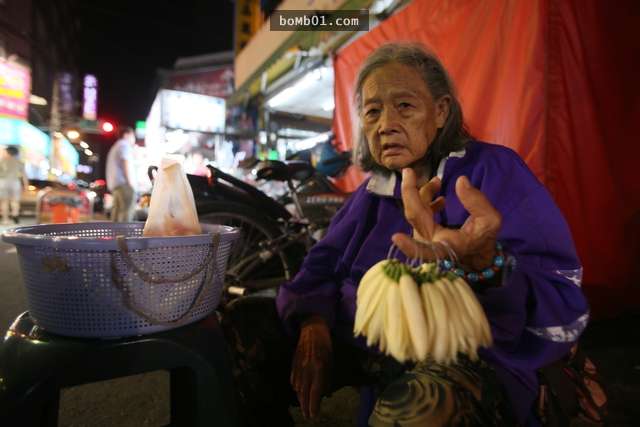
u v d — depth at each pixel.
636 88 2.34
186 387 1.03
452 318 0.56
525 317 0.73
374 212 1.15
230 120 9.03
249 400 1.08
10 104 13.04
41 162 17.22
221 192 2.76
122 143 6.76
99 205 14.45
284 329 1.12
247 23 8.78
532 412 0.82
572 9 2.16
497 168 0.89
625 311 2.44
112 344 0.82
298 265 2.84
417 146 0.97
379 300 0.60
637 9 2.35
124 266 0.79
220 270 1.00
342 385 1.12
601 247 2.26
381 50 1.03
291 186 2.96
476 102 2.58
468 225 0.62
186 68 15.26
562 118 2.15
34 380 0.78
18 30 15.42
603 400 0.98
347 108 4.50
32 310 0.86
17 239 0.81
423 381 0.72
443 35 3.00
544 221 0.80
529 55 2.21
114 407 1.63
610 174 2.24
